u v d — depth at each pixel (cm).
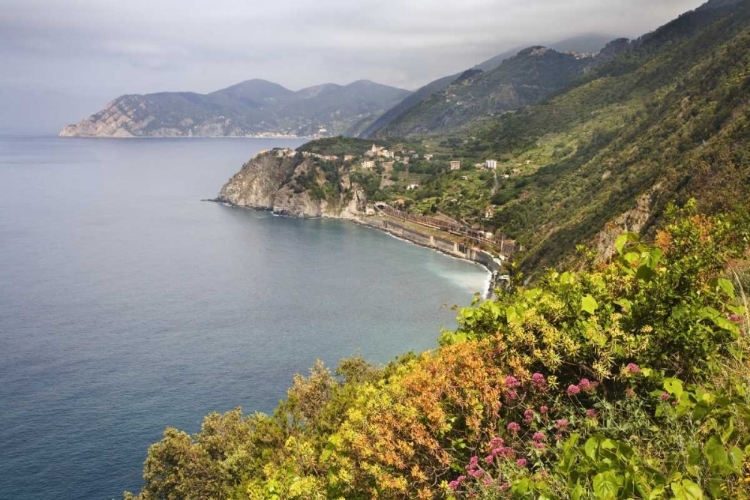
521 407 690
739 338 648
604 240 6594
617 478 438
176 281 9819
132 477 4078
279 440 2169
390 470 695
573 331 711
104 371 5872
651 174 9006
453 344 788
